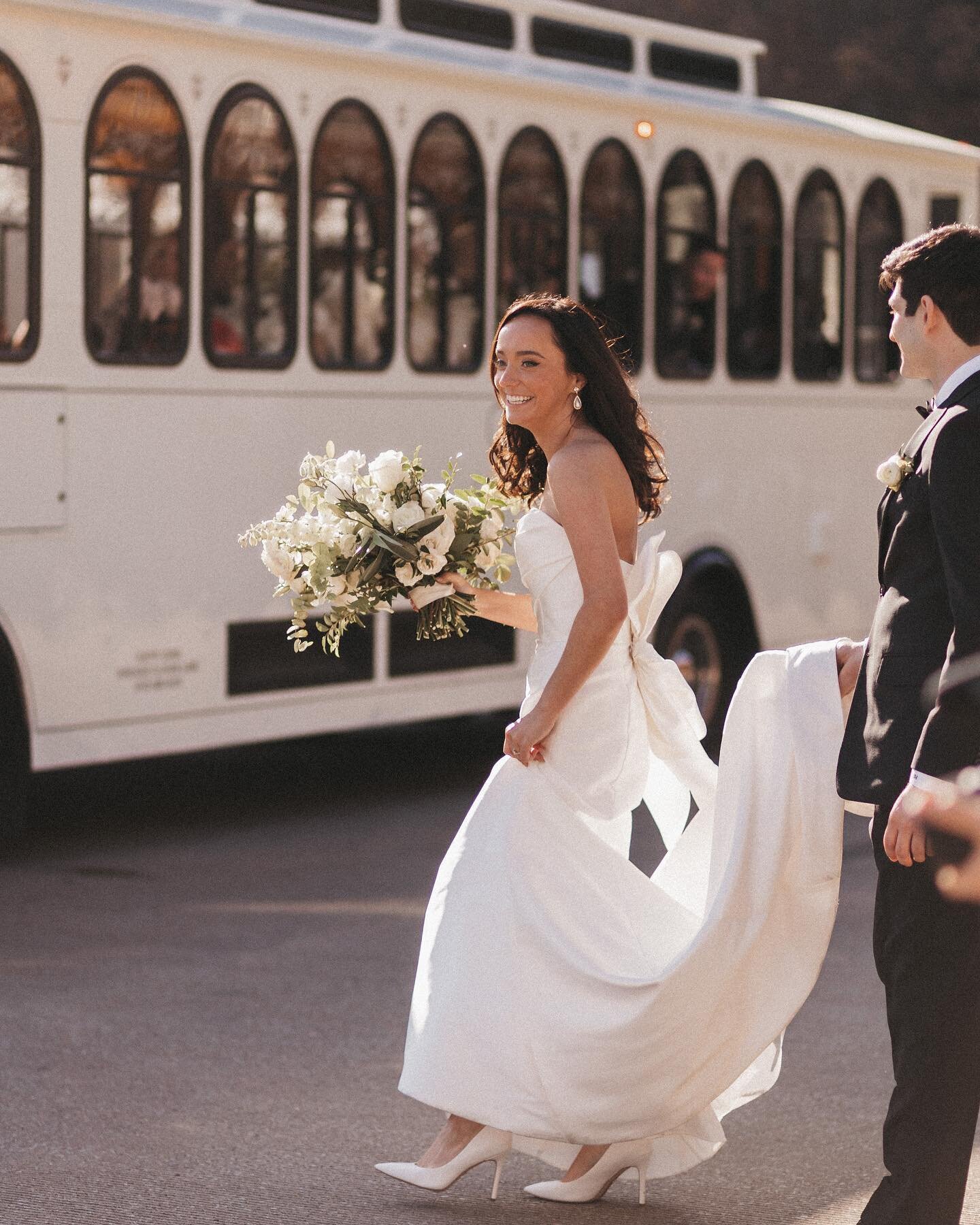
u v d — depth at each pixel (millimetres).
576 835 5113
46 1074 6383
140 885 9297
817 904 4953
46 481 9336
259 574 10281
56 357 9375
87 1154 5625
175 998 7336
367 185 10828
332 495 5426
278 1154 5637
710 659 13102
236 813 11258
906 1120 4379
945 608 4344
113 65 9562
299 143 10445
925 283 4383
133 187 9688
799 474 13750
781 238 13562
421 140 11094
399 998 7391
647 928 5113
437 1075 5008
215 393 10086
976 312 4359
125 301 9672
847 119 14906
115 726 9656
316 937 8328
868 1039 6914
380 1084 6324
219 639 10102
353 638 10727
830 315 14031
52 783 12242
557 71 12008
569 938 5012
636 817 11305
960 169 15188
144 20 9656
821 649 4953
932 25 31719
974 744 4137
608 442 5289
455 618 5574
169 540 9867
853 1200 5320
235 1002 7289
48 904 8891
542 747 5176
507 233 11641
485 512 5500
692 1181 5469
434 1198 5297
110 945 8141
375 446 10945
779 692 4949
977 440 4180
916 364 4449
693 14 30312
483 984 4996
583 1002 4953
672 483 12680
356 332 10820
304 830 10781
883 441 14570
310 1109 6062
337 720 10672
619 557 5238
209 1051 6660
